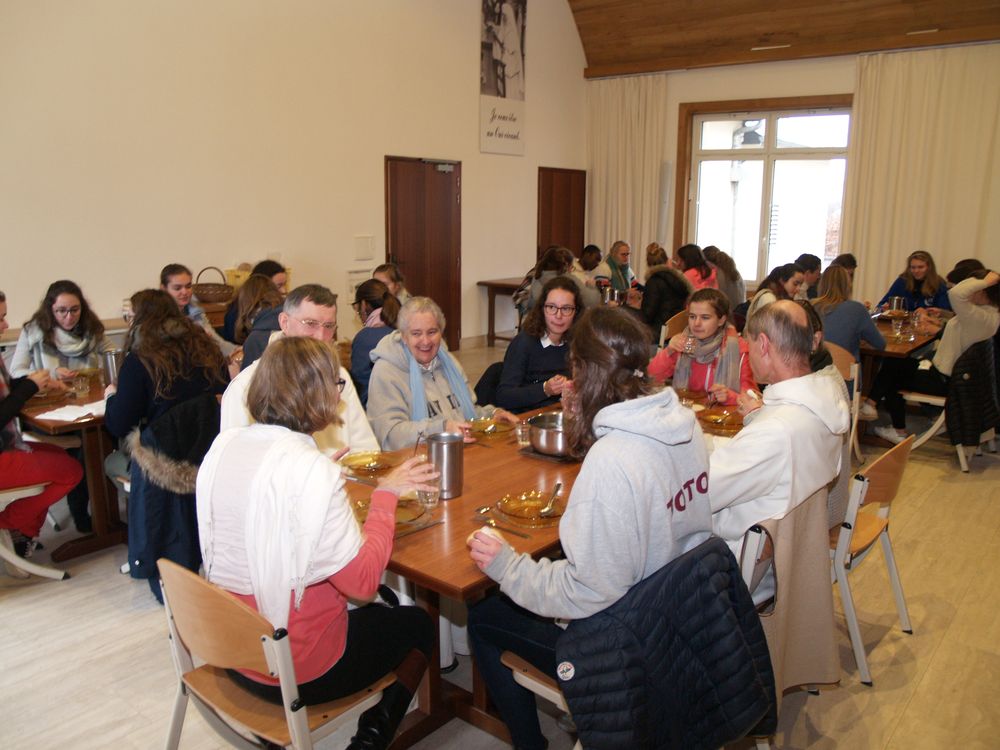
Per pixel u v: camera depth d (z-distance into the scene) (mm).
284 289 5047
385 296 3527
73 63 4785
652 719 1332
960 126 7141
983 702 2305
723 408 2840
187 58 5371
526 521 1772
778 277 4762
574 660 1359
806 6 7457
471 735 2152
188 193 5496
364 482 2035
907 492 4090
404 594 2043
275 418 1476
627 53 8836
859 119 7602
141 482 2646
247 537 1418
